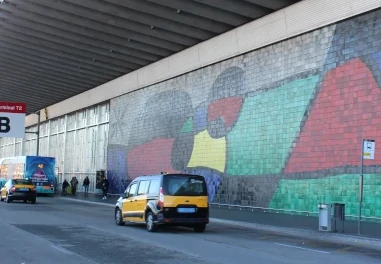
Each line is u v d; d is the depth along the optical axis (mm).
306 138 22078
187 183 15844
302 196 22047
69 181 52469
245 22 25703
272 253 11484
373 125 18938
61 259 9891
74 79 42562
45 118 59719
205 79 29844
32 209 25094
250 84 25906
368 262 10500
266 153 24375
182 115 32000
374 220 18672
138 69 37281
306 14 22031
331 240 14953
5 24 29609
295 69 23047
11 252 10727
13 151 76438
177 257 10430
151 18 26750
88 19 27906
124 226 17312
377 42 19031
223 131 27703
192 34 28281
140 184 16922
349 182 19797
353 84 19969
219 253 11219
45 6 26250
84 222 18422
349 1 19875
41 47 33719
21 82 44875
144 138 36812
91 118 48250
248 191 25359
